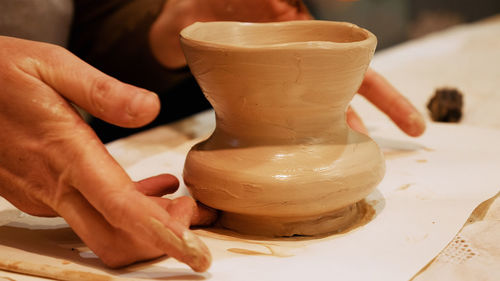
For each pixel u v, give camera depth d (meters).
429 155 0.87
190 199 0.58
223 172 0.59
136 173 0.81
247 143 0.60
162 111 1.52
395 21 2.88
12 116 0.54
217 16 1.12
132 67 1.33
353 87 0.60
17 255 0.56
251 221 0.62
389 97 0.89
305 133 0.60
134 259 0.53
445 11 2.99
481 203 0.69
